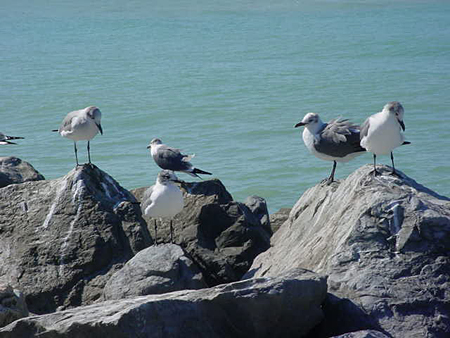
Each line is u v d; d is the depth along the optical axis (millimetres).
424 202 9922
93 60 55156
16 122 34031
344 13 89375
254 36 68875
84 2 107625
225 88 42156
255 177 24594
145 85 43781
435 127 30406
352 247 9609
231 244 13797
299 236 11961
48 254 12734
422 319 8797
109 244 12773
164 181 12188
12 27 80375
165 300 8305
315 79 44594
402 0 105938
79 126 13672
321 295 8953
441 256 9375
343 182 11695
